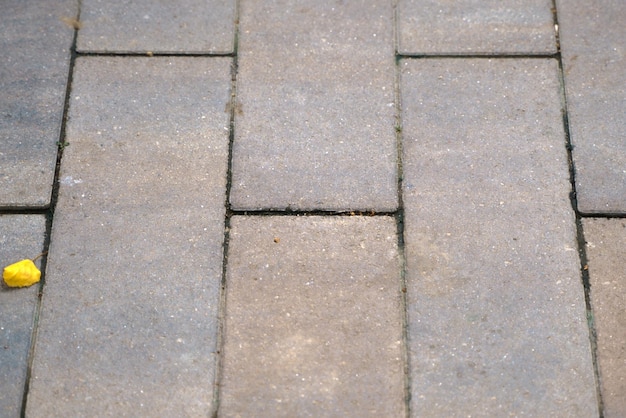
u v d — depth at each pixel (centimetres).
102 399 220
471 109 259
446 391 221
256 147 253
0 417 218
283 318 229
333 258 237
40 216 243
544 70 266
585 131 255
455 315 229
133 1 277
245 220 243
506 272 235
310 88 263
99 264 237
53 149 253
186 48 270
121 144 254
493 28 273
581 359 224
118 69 266
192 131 256
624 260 237
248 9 276
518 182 247
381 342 227
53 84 264
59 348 226
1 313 230
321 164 251
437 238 240
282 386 222
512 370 223
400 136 255
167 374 223
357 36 272
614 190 246
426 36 272
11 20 274
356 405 220
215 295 233
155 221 242
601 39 271
